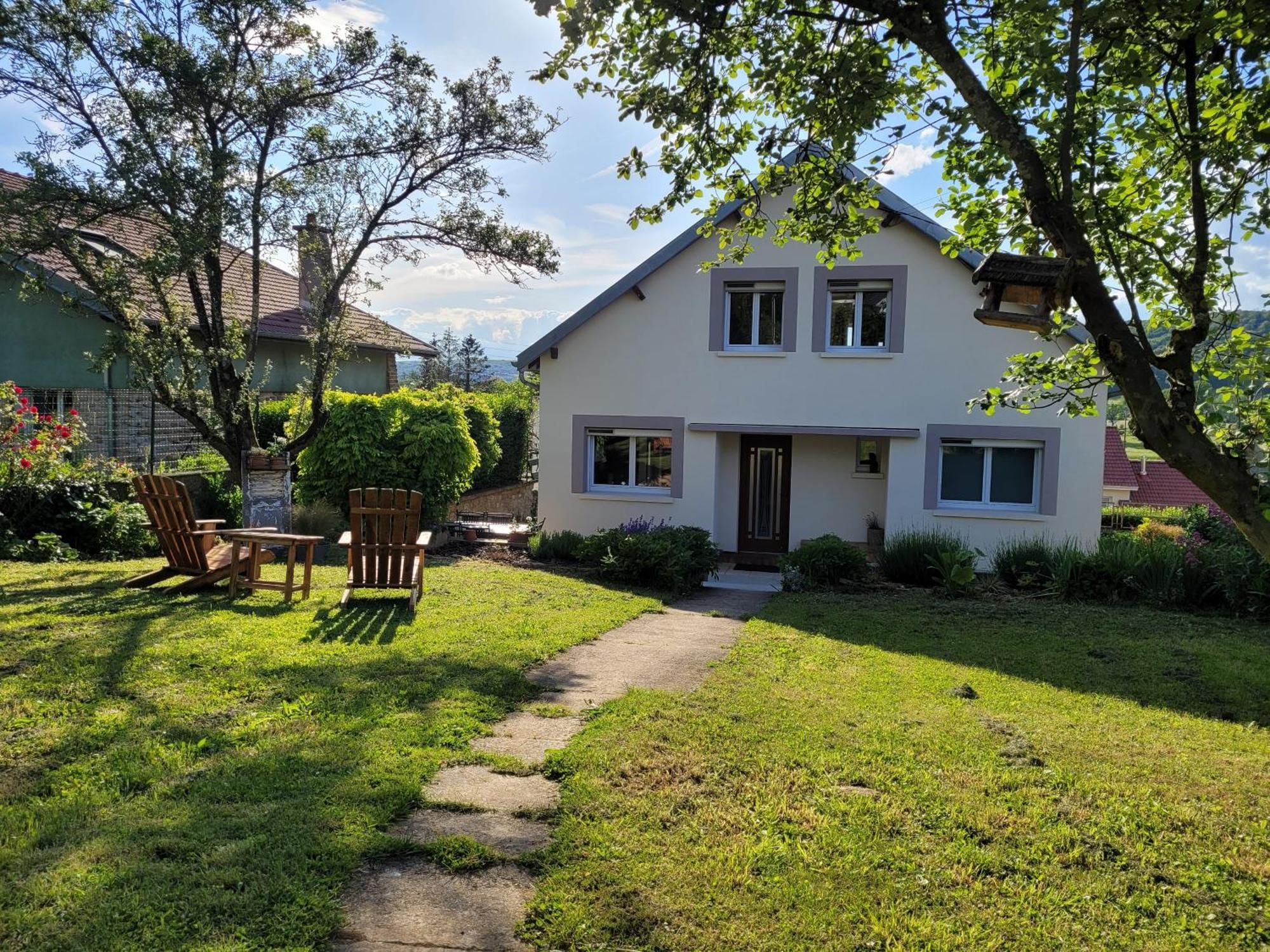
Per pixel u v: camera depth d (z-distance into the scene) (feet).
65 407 46.39
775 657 22.95
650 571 38.01
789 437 50.24
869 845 11.37
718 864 10.66
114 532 35.96
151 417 47.19
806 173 17.44
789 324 46.39
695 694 18.43
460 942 8.96
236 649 19.92
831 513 49.98
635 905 9.68
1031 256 11.57
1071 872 10.96
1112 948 9.36
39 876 9.71
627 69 15.21
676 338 47.98
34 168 29.12
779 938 9.23
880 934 9.37
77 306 34.91
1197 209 12.18
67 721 14.74
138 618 22.72
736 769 13.82
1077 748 15.85
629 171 16.89
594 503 49.78
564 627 25.54
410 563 27.32
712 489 48.32
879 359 45.39
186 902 9.29
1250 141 12.84
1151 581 33.99
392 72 37.32
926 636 27.02
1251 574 31.40
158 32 33.06
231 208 31.45
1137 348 10.69
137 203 29.68
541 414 49.93
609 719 16.16
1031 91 13.83
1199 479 10.60
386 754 13.79
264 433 51.78
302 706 16.15
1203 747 16.38
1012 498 45.16
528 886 10.12
